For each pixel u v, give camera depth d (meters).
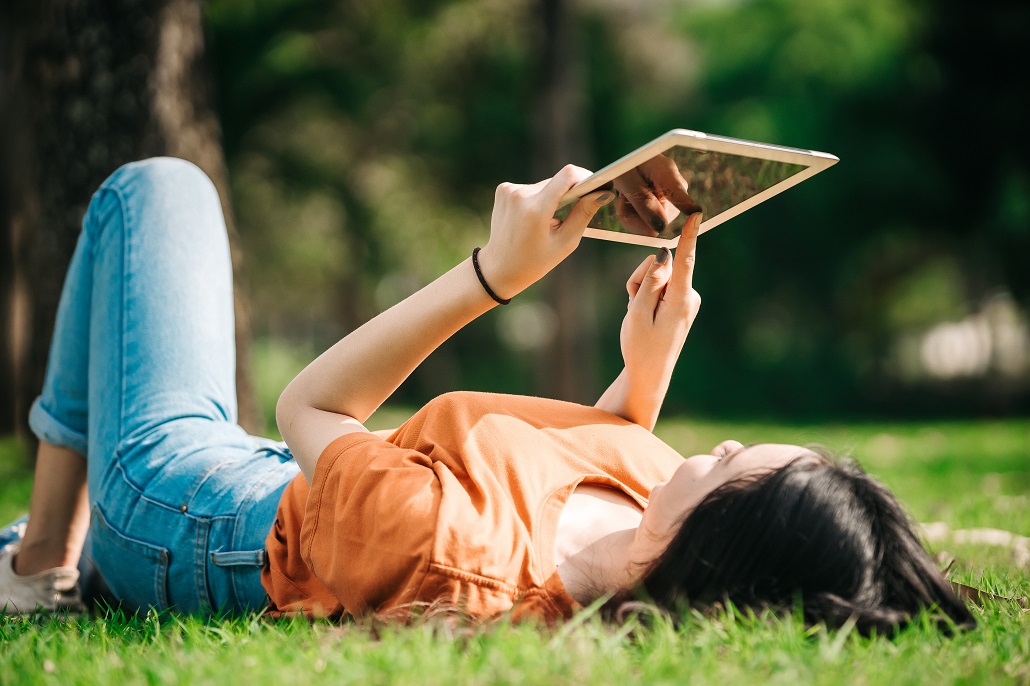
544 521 1.96
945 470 7.54
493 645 1.67
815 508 1.79
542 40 13.35
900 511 1.88
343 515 1.93
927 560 1.87
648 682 1.55
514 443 2.05
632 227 2.15
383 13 14.60
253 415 5.98
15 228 10.34
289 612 2.16
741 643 1.70
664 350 2.36
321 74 15.38
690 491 1.89
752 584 1.79
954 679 1.59
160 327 2.65
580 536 2.00
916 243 22.83
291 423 2.15
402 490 1.88
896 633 1.76
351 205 17.55
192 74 5.61
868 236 21.34
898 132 19.59
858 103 19.64
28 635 2.07
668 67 20.03
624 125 20.06
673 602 1.84
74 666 1.78
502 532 1.86
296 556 2.19
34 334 5.79
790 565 1.78
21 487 5.72
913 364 28.06
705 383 23.89
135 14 5.41
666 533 1.89
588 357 14.26
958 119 18.72
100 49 5.39
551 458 2.08
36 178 5.62
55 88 5.45
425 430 2.09
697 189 2.00
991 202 19.41
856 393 24.27
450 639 1.72
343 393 2.14
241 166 16.28
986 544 3.54
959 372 26.03
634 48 19.27
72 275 2.82
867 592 1.78
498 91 16.12
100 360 2.66
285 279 20.69
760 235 22.05
